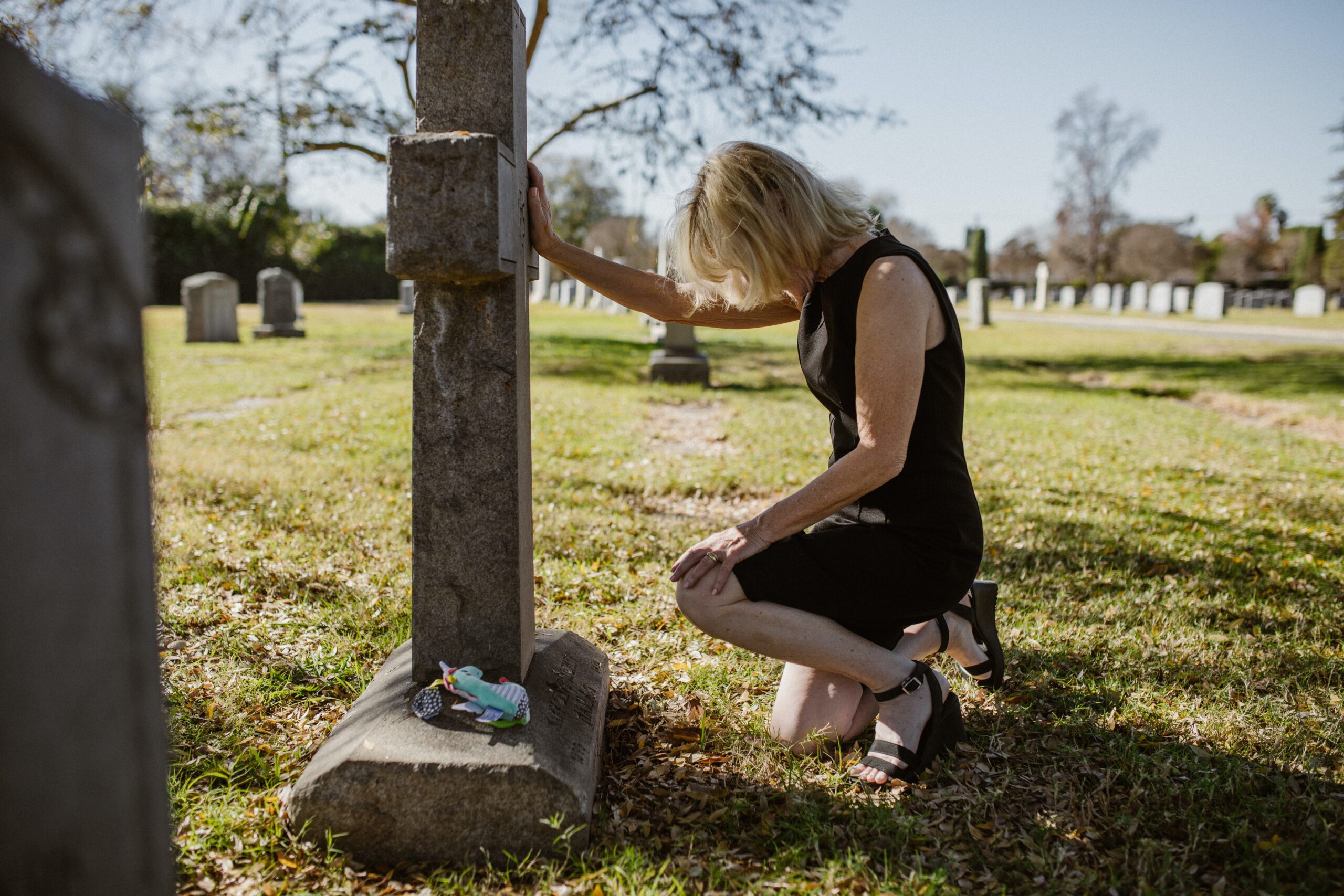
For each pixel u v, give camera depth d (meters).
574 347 14.45
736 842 1.94
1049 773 2.21
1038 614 3.31
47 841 0.82
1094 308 37.59
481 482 1.99
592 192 44.22
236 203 10.62
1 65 0.72
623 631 3.08
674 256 2.23
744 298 2.22
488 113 1.89
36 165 0.77
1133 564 3.96
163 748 1.00
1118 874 1.83
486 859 1.82
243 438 6.52
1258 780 2.18
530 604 2.22
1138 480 6.05
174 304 29.36
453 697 1.98
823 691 2.32
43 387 0.79
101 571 0.87
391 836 1.84
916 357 2.01
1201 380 12.83
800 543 2.18
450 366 1.95
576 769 1.90
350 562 3.64
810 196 2.06
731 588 2.16
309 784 1.83
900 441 2.02
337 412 7.77
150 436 0.96
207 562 3.50
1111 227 52.28
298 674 2.61
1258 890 1.76
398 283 36.38
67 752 0.84
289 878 1.75
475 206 1.72
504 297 1.92
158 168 7.96
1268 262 51.03
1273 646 3.05
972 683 2.73
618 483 5.38
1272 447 7.64
